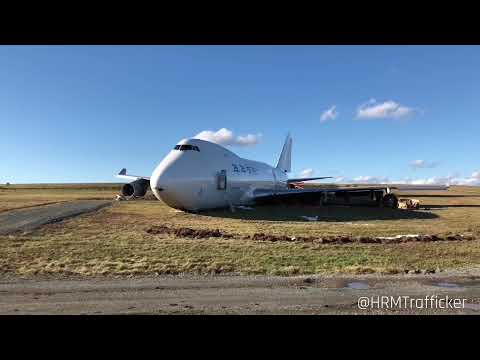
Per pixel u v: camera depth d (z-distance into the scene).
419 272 10.53
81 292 8.55
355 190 35.09
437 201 48.66
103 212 29.83
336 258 12.35
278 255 12.80
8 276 10.10
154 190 27.17
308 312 7.12
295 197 38.09
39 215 27.38
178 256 12.61
